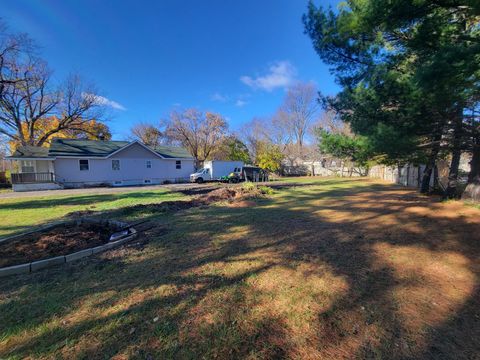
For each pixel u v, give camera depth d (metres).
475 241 4.15
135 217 6.79
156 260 3.73
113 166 21.06
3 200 11.25
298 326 2.16
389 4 3.99
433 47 4.73
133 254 3.99
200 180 22.72
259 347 1.92
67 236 4.73
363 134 5.71
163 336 2.06
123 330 2.15
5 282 3.09
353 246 4.13
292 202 9.05
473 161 7.20
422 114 5.05
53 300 2.66
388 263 3.43
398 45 6.27
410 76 4.93
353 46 5.96
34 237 4.63
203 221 6.19
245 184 13.18
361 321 2.21
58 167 18.77
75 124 25.67
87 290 2.86
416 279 2.97
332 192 12.00
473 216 5.65
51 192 14.87
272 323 2.21
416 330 2.07
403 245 4.11
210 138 33.81
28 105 23.25
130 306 2.51
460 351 1.84
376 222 5.64
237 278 3.09
